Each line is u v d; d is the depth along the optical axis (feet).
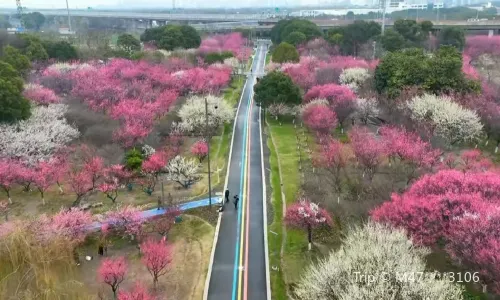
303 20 538.06
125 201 165.07
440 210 112.27
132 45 431.02
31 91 250.78
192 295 112.68
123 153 193.36
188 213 155.43
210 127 233.76
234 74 400.26
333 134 231.50
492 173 137.69
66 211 144.05
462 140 206.18
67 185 176.76
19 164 173.47
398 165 177.17
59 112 228.02
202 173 192.75
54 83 288.10
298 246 132.57
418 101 216.33
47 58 358.23
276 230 143.54
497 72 362.53
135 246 135.33
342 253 99.66
